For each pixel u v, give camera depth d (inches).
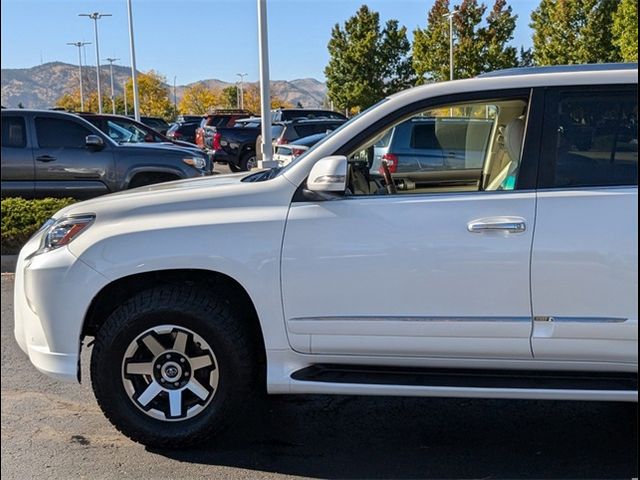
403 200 128.3
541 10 1093.1
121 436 144.4
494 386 126.1
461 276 124.8
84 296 131.3
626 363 125.2
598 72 128.5
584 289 122.9
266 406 160.4
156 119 1355.8
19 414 155.8
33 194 377.4
